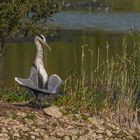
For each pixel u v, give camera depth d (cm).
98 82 2172
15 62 3581
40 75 1731
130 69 2053
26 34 1883
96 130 1764
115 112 1955
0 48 1933
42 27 1888
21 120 1709
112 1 7806
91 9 7019
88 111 1894
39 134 1670
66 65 3409
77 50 4044
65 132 1706
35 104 1795
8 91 1981
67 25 5522
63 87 2105
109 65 2153
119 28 5428
